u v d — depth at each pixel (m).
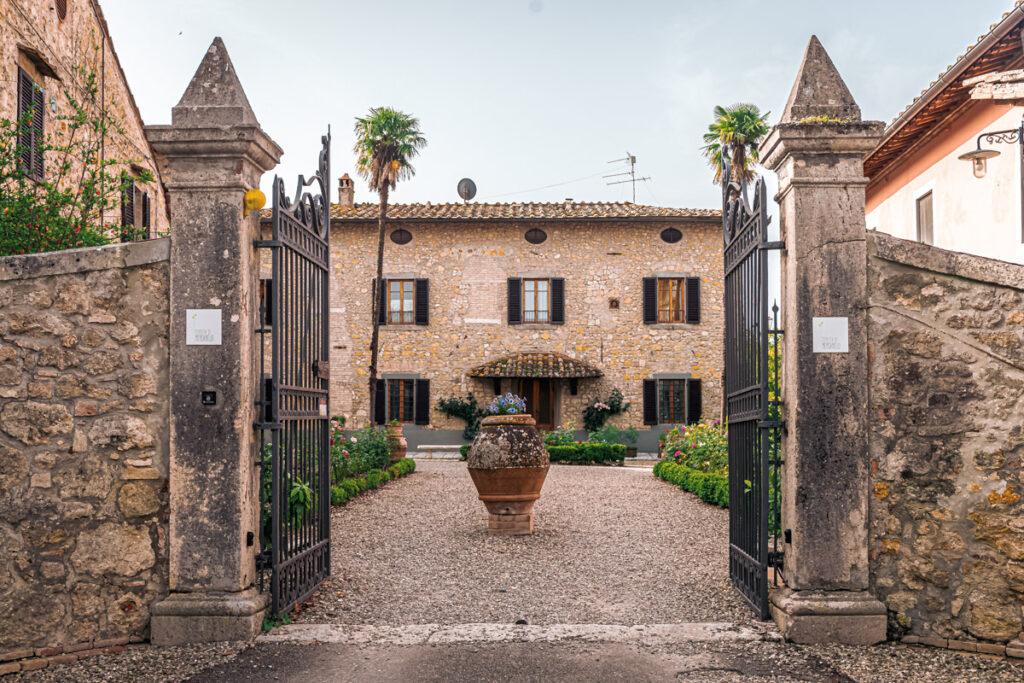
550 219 24.08
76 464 4.69
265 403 4.86
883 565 4.70
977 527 4.63
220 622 4.59
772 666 4.20
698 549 7.23
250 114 4.87
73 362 4.71
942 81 12.21
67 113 11.12
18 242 5.98
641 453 24.34
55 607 4.64
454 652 4.41
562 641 4.60
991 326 4.67
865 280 4.74
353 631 4.76
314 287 5.61
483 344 24.70
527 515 7.91
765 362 4.90
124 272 4.75
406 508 9.75
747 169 23.11
